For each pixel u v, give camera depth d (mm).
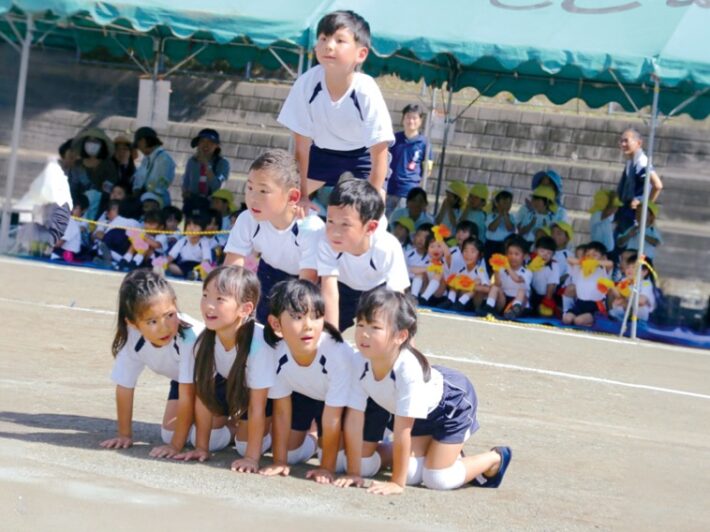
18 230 15414
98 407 7066
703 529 5488
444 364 10016
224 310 5652
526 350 11383
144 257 15000
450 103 18625
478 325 13086
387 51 13102
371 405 5855
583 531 5234
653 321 13992
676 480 6516
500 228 15547
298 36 13219
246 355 5750
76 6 13523
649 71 12508
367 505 5289
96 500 4879
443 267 14336
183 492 5168
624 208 14969
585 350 11867
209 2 13562
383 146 7098
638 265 13219
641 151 15109
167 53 19266
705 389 10117
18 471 5230
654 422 8344
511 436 7309
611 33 12922
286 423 5844
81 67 20641
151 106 19062
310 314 5586
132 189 16531
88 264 15086
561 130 21000
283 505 5117
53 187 12711
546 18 13250
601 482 6309
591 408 8664
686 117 20484
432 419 5770
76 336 9578
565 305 13930
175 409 6141
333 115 7090
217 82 22094
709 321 13930
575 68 12984
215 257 15008
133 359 6035
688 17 13055
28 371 7992
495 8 13469
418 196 15383
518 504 5648
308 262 6516
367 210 6121
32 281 12891
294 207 6496
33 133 20516
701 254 18797
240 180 19781
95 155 16500
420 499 5539
